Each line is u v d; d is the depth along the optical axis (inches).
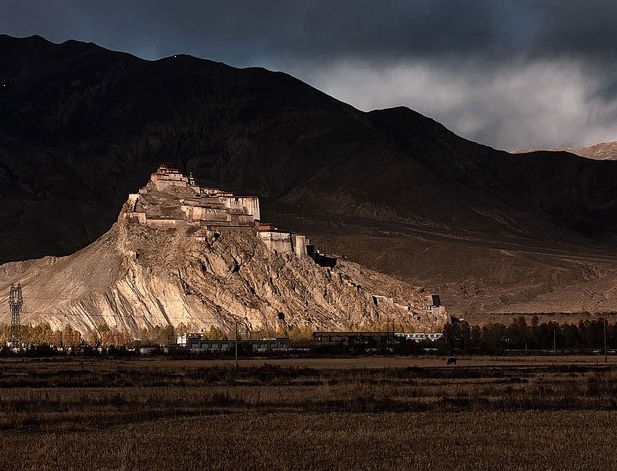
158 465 2923.2
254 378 5787.4
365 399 4466.0
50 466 2913.4
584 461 2962.6
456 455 3048.7
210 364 7583.7
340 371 6333.7
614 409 4158.5
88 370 6619.1
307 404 4308.6
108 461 2972.4
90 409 4138.8
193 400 4439.0
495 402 4365.2
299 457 3024.1
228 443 3255.4
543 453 3073.3
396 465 2913.4
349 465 2915.8
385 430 3511.3
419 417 3853.3
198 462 2957.7
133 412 4028.1
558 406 4239.7
